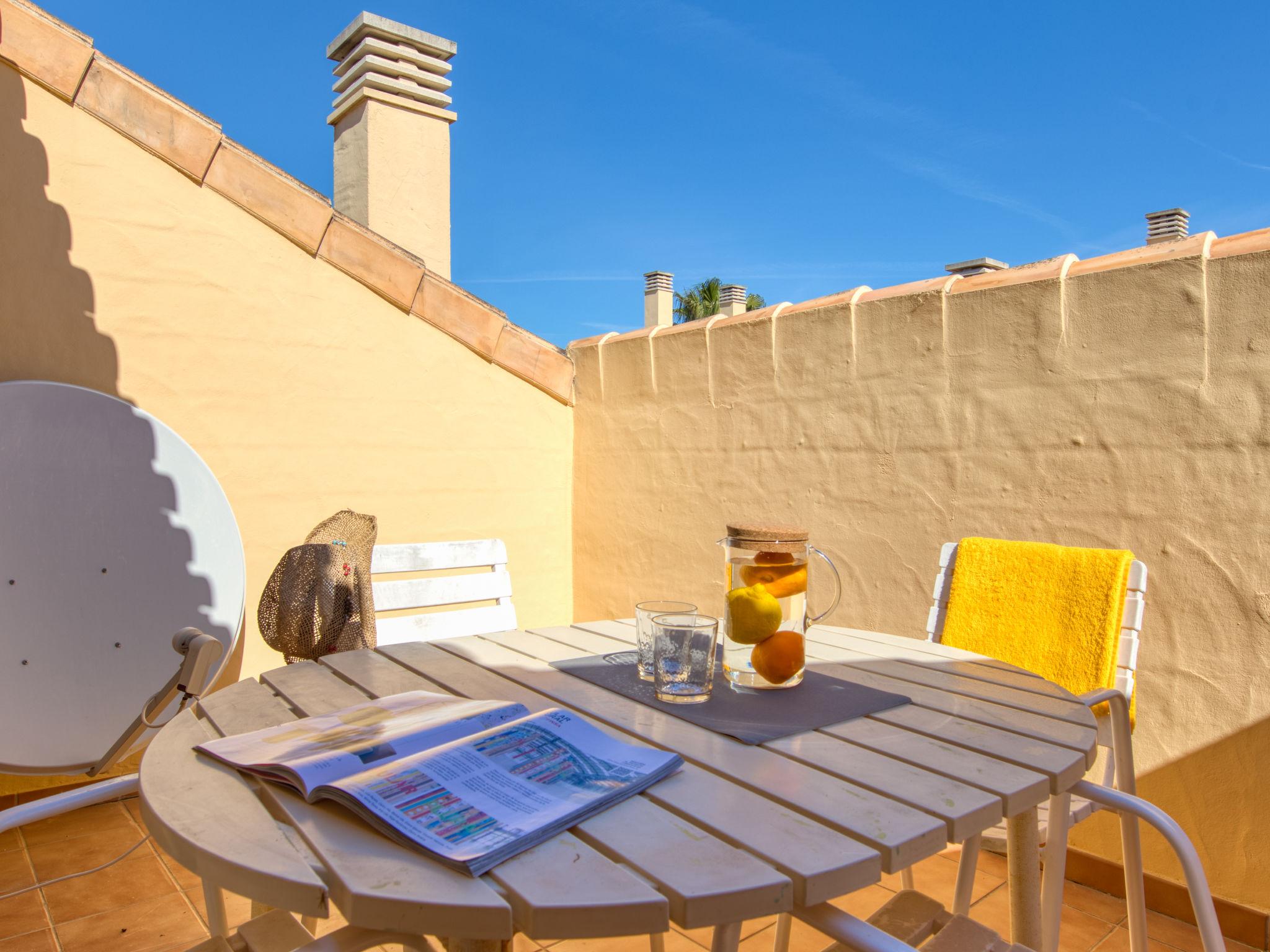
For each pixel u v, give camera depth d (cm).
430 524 335
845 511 280
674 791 89
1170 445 212
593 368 368
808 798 87
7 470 239
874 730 111
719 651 169
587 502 372
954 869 238
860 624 276
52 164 259
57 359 260
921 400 261
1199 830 207
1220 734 204
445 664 147
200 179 282
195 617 264
